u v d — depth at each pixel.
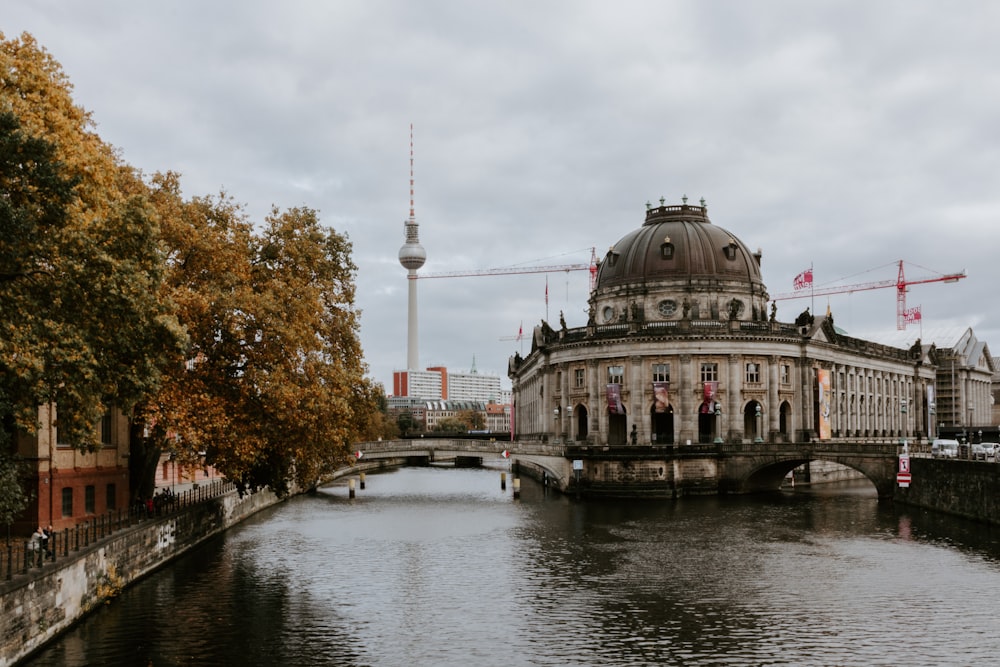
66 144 38.19
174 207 54.91
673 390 112.19
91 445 39.03
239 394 56.50
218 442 54.19
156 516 55.34
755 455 101.19
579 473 101.50
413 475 150.00
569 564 57.16
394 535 69.88
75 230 36.50
